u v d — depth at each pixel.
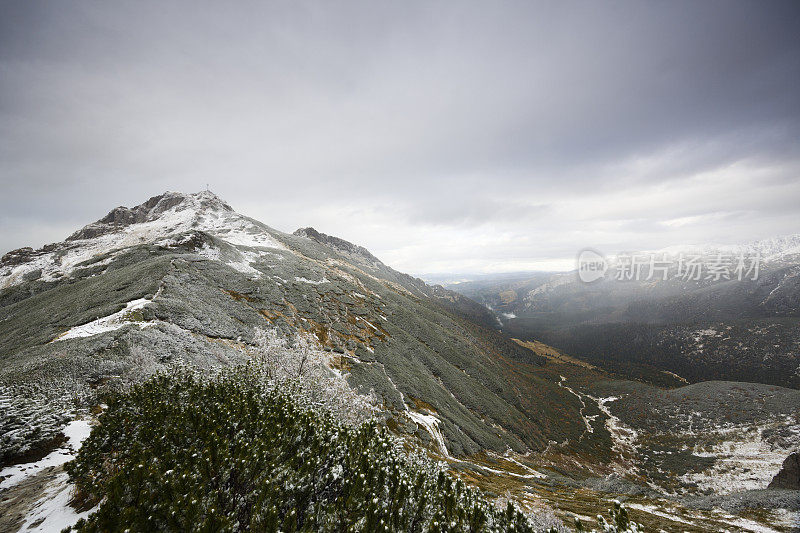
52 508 7.01
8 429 9.75
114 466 7.32
